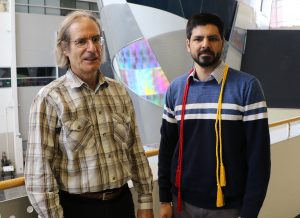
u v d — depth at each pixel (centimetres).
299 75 607
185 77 142
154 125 566
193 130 134
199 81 135
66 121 110
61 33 116
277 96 622
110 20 556
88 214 115
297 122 303
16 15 1049
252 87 124
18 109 1077
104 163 116
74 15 115
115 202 121
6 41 1035
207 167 130
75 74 118
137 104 571
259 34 646
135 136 136
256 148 123
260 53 644
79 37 112
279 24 873
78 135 111
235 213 131
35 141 106
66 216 115
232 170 128
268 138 124
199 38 128
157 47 529
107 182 115
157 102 554
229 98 126
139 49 539
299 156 280
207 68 132
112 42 572
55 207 105
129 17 531
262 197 124
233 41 621
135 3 521
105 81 125
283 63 623
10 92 1066
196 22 129
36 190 104
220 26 129
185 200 140
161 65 536
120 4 533
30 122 108
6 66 1046
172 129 147
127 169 125
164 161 151
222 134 127
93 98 119
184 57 534
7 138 1069
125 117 127
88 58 113
